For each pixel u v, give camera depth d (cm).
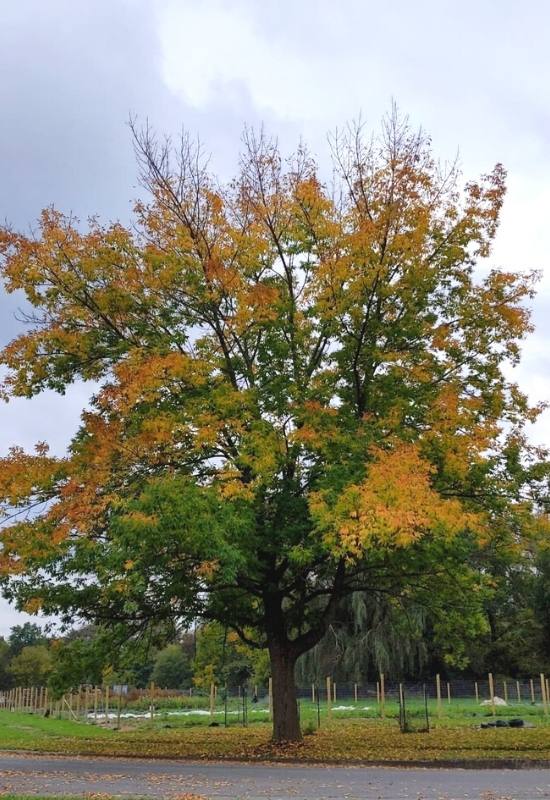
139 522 1355
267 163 1812
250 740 2188
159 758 1677
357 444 1544
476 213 1744
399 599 2242
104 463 1595
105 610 1773
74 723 3328
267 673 3522
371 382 1758
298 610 1889
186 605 1830
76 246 1723
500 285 1769
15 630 12325
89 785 1187
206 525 1375
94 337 1769
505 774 1292
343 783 1184
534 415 1792
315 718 3203
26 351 1720
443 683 4841
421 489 1370
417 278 1688
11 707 5697
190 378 1627
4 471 1603
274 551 1650
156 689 6250
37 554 1502
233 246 1731
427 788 1121
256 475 1599
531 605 5291
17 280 1672
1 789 1135
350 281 1639
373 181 1688
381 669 4150
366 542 1326
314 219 1728
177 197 1723
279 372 1762
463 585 1906
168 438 1580
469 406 1650
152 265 1722
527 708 3647
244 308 1656
